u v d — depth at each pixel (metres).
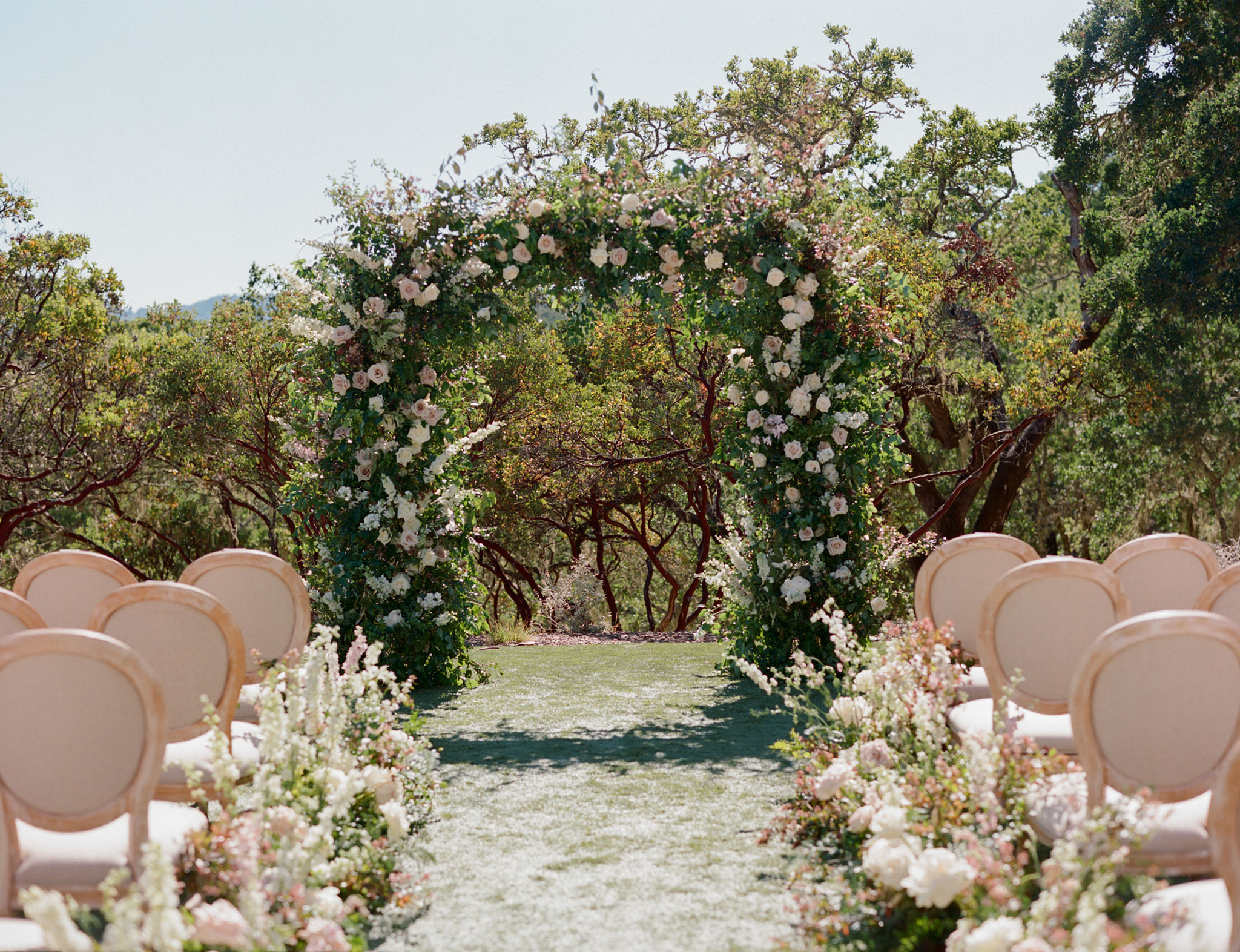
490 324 6.38
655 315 6.53
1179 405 15.41
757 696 5.89
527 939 2.46
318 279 6.39
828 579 6.38
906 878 2.23
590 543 23.59
